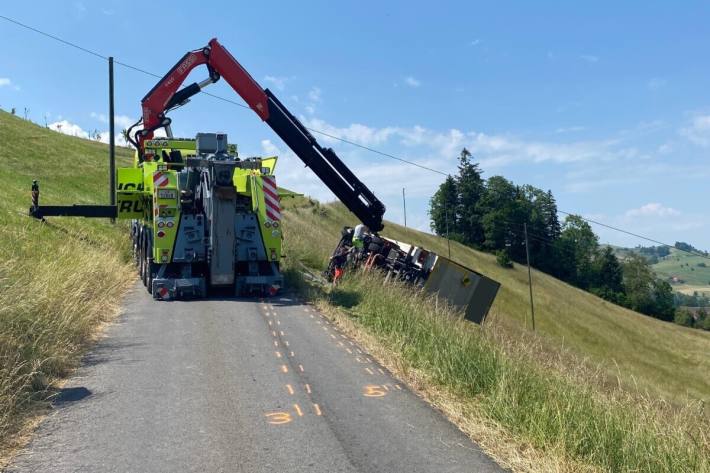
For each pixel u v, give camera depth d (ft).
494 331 29.66
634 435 16.22
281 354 25.14
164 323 30.50
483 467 14.97
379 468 14.82
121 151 154.40
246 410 18.65
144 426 17.25
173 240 37.27
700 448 15.85
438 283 49.24
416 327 28.22
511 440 16.67
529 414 17.71
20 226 47.60
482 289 50.29
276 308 35.12
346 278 44.50
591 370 24.61
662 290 310.24
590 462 15.33
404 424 17.74
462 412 18.72
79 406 18.76
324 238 90.99
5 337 20.10
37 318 22.56
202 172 38.42
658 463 15.25
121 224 67.51
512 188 314.14
